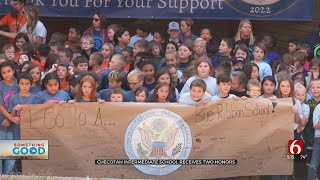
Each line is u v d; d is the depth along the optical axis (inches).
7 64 336.5
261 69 401.7
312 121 346.9
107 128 326.0
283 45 533.3
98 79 352.8
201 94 326.6
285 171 331.6
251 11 494.0
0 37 504.7
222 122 327.6
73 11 495.5
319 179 353.4
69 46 435.8
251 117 327.9
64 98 336.5
